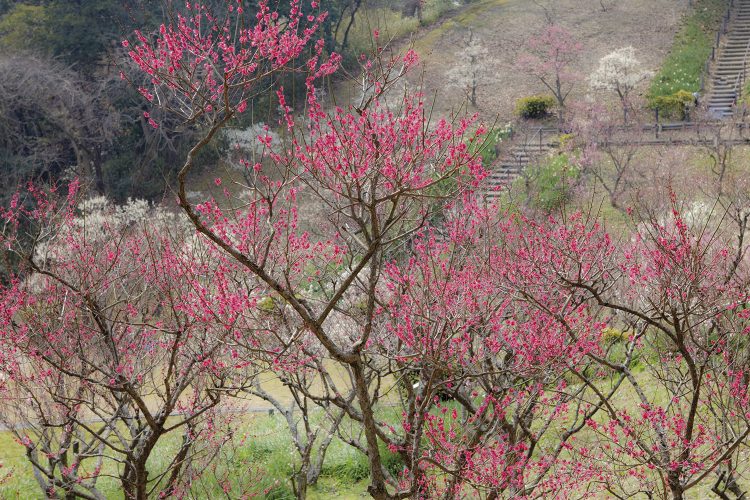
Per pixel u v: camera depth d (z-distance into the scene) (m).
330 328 8.62
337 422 7.73
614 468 6.71
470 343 6.38
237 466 10.63
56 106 25.56
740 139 22.86
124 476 7.22
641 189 18.06
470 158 4.73
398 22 39.84
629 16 39.72
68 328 6.93
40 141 25.38
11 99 24.92
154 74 4.46
